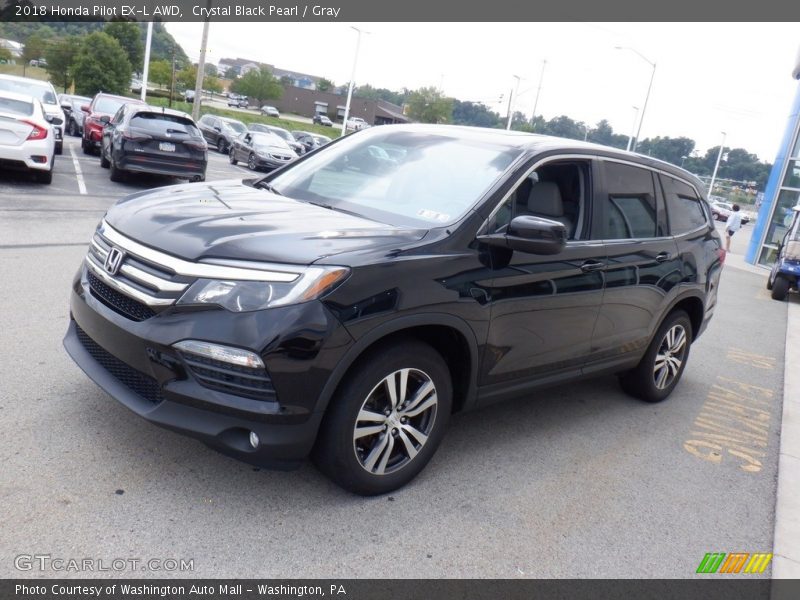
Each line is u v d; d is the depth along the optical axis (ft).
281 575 9.06
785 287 45.14
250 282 9.51
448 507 11.34
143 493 10.29
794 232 46.47
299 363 9.41
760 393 21.43
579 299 13.62
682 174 17.87
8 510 9.40
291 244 10.11
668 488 13.51
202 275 9.57
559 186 13.61
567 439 15.03
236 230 10.43
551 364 13.73
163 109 45.75
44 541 8.95
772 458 15.98
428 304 10.58
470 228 11.59
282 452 9.68
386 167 13.70
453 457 13.21
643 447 15.34
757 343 29.43
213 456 11.60
